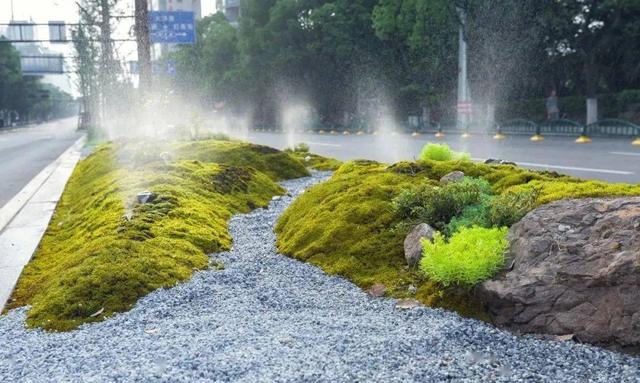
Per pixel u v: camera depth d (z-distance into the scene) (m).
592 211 4.73
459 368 3.58
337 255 6.10
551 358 3.80
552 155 17.06
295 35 48.22
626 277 4.02
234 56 61.12
